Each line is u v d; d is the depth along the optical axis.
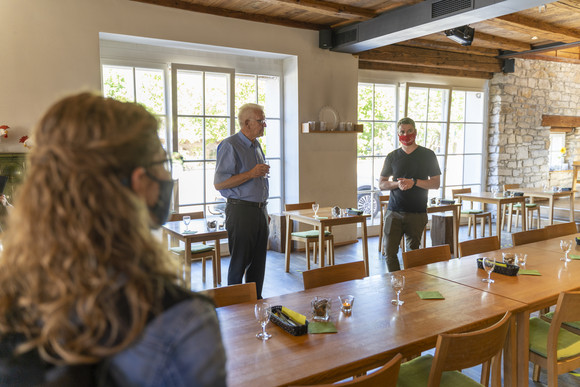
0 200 3.60
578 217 7.47
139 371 0.63
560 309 2.21
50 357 0.63
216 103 5.51
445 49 7.09
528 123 8.48
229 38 5.17
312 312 2.12
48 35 4.18
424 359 2.24
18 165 4.09
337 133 6.27
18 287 0.65
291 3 4.71
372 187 7.08
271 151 6.12
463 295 2.37
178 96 5.23
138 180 0.68
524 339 2.29
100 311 0.61
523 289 2.46
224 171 3.65
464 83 7.90
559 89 8.85
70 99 0.68
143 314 0.62
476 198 6.46
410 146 4.16
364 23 5.46
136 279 0.63
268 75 5.93
